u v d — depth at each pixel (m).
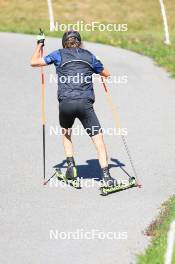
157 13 67.00
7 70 40.66
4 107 33.75
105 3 67.88
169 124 31.34
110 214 21.53
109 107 34.16
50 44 47.31
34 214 21.56
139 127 30.89
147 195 23.12
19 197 22.95
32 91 36.88
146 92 37.03
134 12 66.69
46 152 27.56
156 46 49.47
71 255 18.70
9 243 19.50
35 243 19.50
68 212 21.70
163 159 26.77
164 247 18.50
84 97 22.91
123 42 50.50
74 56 23.19
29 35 52.50
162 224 20.31
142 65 43.19
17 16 64.00
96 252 18.91
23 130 30.30
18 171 25.42
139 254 18.69
